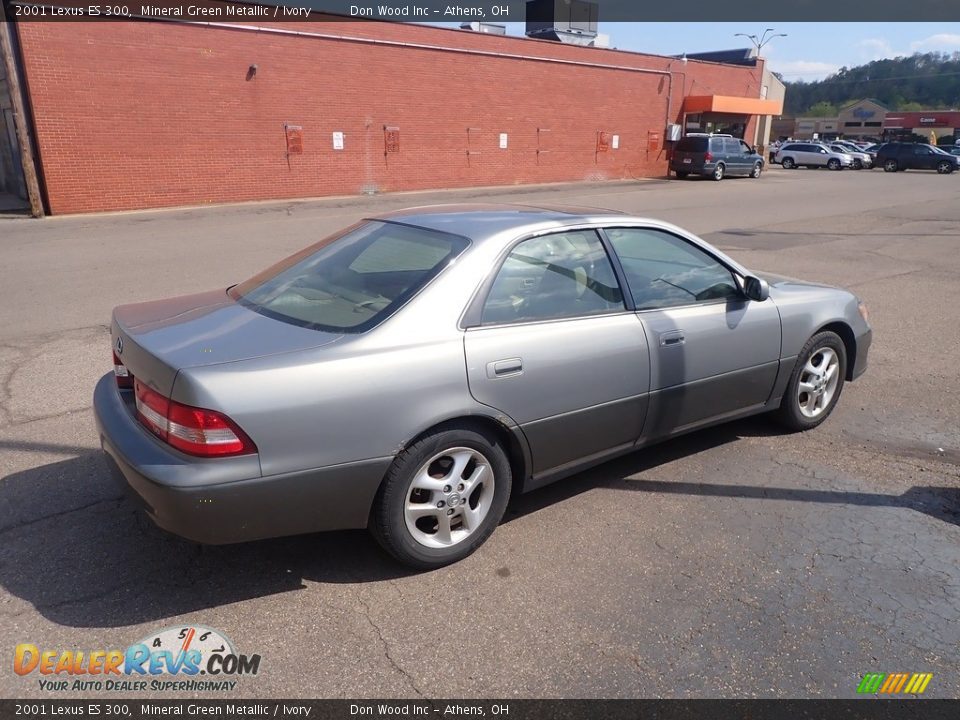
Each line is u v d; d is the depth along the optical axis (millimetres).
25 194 19594
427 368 3059
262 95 19875
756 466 4348
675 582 3213
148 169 18297
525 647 2803
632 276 3863
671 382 3910
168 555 3359
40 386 5543
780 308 4438
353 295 3322
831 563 3373
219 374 2754
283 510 2865
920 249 12594
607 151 29781
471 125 24875
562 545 3496
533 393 3361
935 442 4738
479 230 3521
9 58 15750
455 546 3301
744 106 33625
